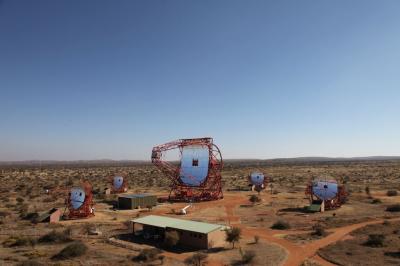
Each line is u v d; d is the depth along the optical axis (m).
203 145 120.25
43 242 60.50
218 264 47.72
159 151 123.50
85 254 52.69
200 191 117.19
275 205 100.44
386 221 72.62
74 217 83.75
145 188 153.25
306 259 49.41
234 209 96.00
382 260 47.69
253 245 57.50
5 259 49.53
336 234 63.97
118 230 70.12
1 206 99.56
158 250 53.97
